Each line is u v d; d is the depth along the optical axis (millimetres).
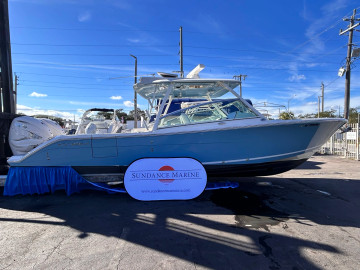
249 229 2799
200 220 3068
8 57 5133
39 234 2662
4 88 5043
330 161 9125
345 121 4133
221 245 2414
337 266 2055
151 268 2016
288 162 4262
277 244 2439
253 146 4008
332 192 4449
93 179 4246
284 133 3971
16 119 4441
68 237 2586
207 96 5598
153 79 4527
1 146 4582
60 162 4020
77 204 3703
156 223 2967
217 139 3949
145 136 3902
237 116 4191
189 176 3900
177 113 4309
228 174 4332
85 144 3945
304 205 3695
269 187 4812
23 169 4031
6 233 2689
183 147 3969
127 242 2473
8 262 2100
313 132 4035
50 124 5152
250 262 2115
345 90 16453
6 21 5090
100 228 2822
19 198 3984
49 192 4199
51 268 2006
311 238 2578
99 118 5844
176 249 2330
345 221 3066
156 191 3893
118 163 4027
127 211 3402
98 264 2068
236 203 3787
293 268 2029
